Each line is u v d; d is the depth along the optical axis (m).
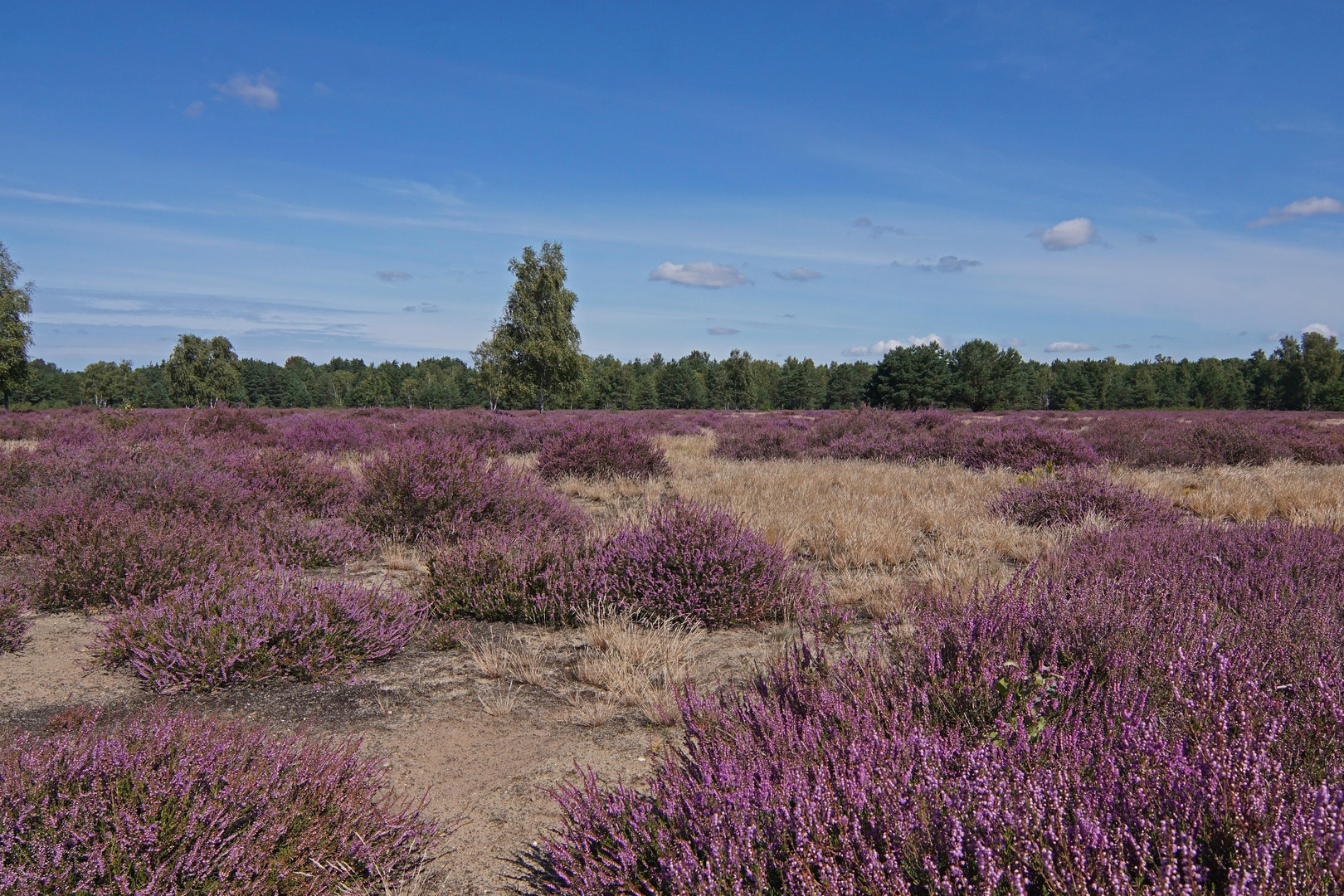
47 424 23.11
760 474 12.13
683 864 1.79
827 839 1.76
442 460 8.02
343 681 4.20
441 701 3.93
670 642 4.55
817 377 138.38
